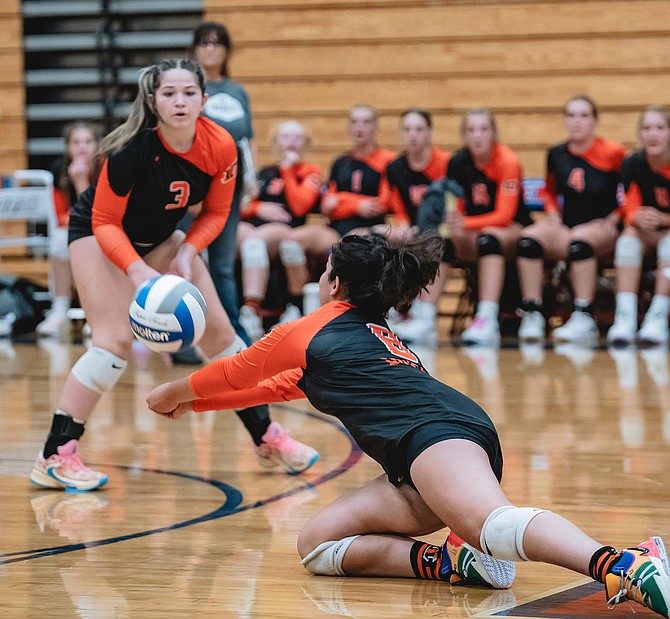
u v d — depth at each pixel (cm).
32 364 1662
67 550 670
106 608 550
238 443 1059
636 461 932
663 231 1895
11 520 755
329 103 2439
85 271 859
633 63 2312
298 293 2027
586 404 1241
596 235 1925
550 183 2016
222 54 1322
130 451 1020
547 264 2067
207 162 840
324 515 625
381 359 611
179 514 771
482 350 1800
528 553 535
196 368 1633
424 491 571
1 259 2481
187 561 645
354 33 2419
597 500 788
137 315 705
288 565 637
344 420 611
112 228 834
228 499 819
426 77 2398
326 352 613
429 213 1903
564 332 1941
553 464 919
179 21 2508
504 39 2359
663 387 1373
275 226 2009
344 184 2061
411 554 603
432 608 550
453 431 578
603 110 2333
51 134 2578
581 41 2330
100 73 2538
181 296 702
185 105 800
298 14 2438
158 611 545
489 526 543
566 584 598
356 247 627
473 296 2078
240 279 2075
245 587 591
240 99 1329
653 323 1875
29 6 2553
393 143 2420
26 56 2567
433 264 635
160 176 827
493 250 1925
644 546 520
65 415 861
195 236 873
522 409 1207
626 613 538
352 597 572
